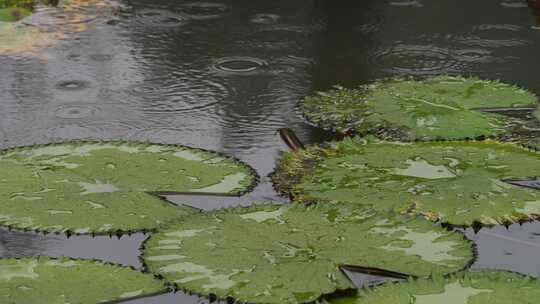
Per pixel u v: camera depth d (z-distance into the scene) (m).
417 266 3.41
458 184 4.13
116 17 7.17
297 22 7.06
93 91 5.66
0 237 3.84
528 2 7.52
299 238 3.60
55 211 3.86
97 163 4.30
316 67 6.07
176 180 4.16
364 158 4.46
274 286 3.27
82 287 3.28
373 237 3.61
